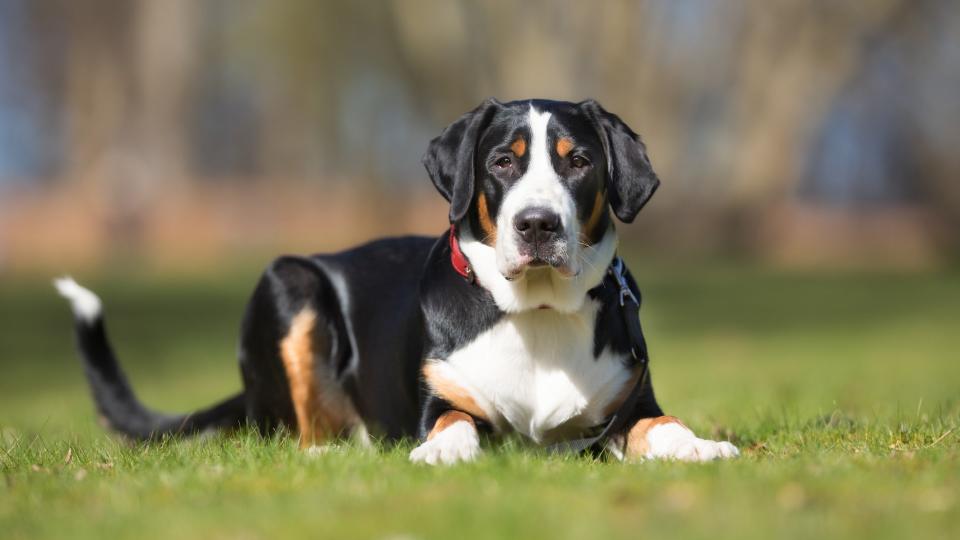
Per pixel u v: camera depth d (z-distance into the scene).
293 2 35.91
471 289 5.16
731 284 25.39
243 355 6.34
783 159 33.56
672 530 3.39
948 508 3.66
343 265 6.24
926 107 39.50
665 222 32.38
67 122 42.84
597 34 29.69
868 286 25.48
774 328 18.02
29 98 45.03
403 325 5.55
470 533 3.42
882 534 3.33
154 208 37.00
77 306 6.42
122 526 3.68
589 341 5.13
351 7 35.28
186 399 10.48
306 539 3.43
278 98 43.19
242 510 3.82
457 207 5.10
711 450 4.70
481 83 30.80
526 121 5.07
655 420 5.05
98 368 6.44
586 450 5.18
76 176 39.00
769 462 4.54
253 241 36.97
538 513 3.59
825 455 4.72
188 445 5.50
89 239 36.03
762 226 33.56
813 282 26.25
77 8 38.72
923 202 39.81
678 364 12.91
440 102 31.38
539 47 29.53
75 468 4.84
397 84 38.66
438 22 30.45
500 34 29.86
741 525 3.42
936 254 36.56
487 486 4.04
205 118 45.91
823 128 40.69
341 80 39.00
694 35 32.97
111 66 38.75
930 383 9.73
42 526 3.76
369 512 3.70
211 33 40.38
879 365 12.12
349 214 39.41
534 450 5.15
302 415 6.10
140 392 11.72
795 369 11.85
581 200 5.01
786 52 32.62
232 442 5.41
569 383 5.12
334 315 6.11
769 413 6.55
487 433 5.14
